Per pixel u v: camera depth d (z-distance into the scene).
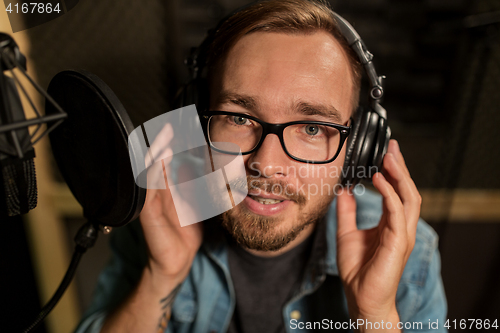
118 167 0.39
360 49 0.53
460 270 1.27
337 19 0.52
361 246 0.65
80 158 0.43
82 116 0.39
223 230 0.67
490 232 1.22
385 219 0.62
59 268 1.19
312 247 0.72
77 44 0.99
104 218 0.46
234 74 0.51
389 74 1.28
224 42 0.53
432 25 1.11
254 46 0.50
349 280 0.61
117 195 0.42
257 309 0.75
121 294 0.78
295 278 0.74
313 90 0.49
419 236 0.76
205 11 1.22
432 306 0.74
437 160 1.21
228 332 0.77
